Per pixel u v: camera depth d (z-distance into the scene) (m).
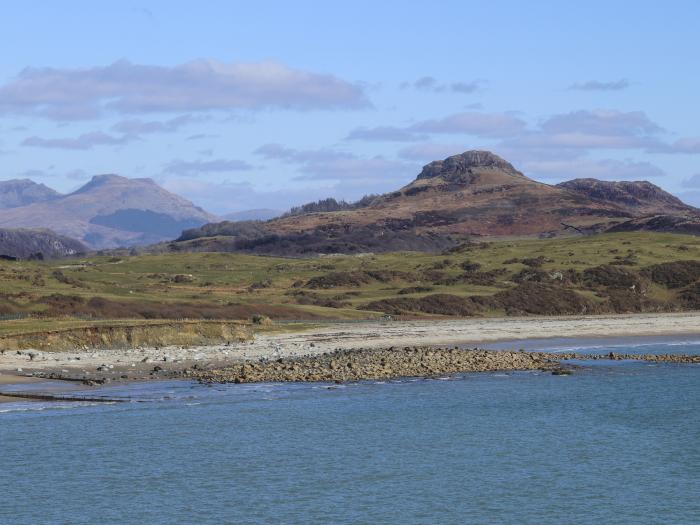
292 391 93.12
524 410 85.75
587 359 129.00
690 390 98.94
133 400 84.56
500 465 64.38
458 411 84.75
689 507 54.38
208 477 59.62
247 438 71.06
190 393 89.44
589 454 68.00
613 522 51.44
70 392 87.38
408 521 51.16
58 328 122.25
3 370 99.06
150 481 58.38
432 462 64.81
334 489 57.41
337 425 77.00
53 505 53.06
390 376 106.44
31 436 69.19
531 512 53.16
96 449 66.00
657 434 75.62
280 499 54.97
